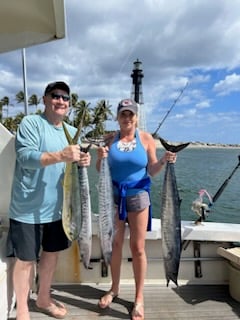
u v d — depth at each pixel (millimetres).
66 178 2059
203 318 2301
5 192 2520
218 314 2359
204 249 2875
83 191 2100
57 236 2236
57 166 2156
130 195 2307
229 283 2688
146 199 2330
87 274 2857
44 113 2203
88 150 2096
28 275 2154
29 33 2051
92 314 2352
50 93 2133
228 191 16625
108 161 2309
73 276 2850
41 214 2119
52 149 2119
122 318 2301
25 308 2135
